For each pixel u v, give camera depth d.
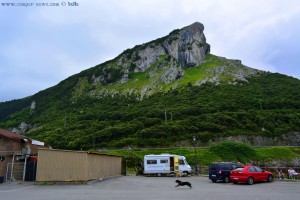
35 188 20.22
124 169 40.19
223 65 150.12
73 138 74.69
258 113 78.12
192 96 103.31
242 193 17.28
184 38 173.12
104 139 70.44
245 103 87.62
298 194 16.70
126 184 24.08
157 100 110.38
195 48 164.50
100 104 125.56
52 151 24.20
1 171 27.33
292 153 54.75
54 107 139.25
